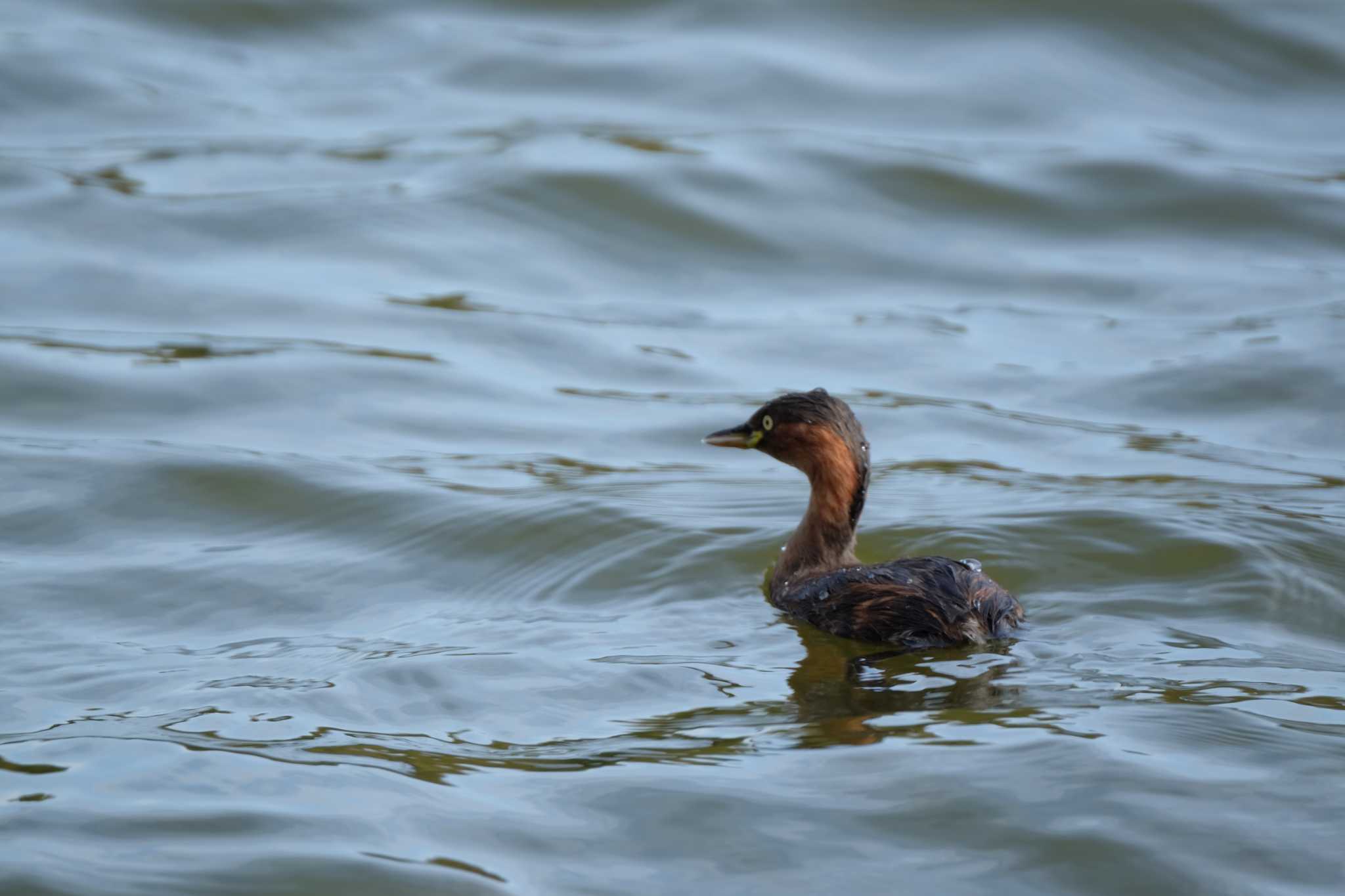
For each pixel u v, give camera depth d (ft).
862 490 42.47
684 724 33.32
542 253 70.69
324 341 61.36
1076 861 27.45
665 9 95.14
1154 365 61.31
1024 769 30.42
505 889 26.94
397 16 94.94
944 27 92.02
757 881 27.14
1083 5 92.48
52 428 53.42
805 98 84.89
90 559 44.11
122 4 94.02
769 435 42.93
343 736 32.86
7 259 66.49
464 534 45.85
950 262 71.46
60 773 30.96
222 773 30.99
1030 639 37.93
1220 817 28.63
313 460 51.11
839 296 68.49
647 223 73.05
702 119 82.84
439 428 55.01
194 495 48.55
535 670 36.40
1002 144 81.10
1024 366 61.72
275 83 87.25
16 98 82.69
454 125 82.07
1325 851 27.53
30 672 36.73
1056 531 44.55
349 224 71.26
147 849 27.96
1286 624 38.83
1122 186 77.15
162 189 73.87
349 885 26.99
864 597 38.88
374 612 41.04
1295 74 88.48
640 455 53.42
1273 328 64.08
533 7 95.40
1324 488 49.34
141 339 60.75
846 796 29.68
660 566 43.80
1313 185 77.05
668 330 64.75
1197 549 42.93
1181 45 90.43
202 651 38.22
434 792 30.19
